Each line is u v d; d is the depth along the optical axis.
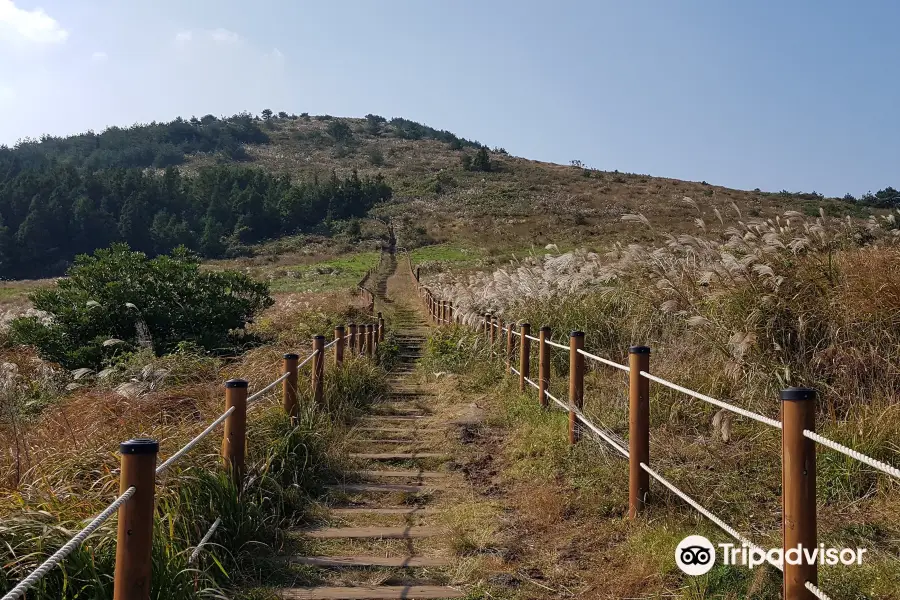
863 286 6.25
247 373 8.40
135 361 9.71
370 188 86.88
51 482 4.06
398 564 4.18
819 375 5.94
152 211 81.00
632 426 4.54
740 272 6.73
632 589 3.60
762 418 2.94
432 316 22.20
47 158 138.38
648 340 8.45
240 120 176.62
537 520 4.80
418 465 6.48
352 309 20.80
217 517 4.15
